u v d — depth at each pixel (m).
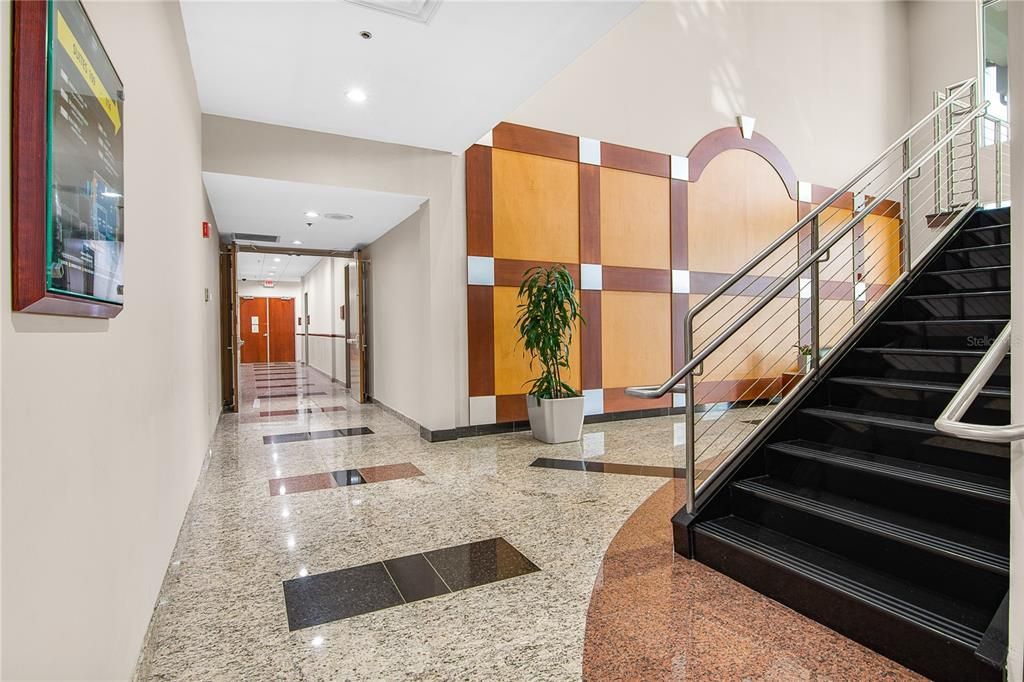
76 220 1.10
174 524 2.48
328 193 4.83
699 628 2.00
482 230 5.45
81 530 1.18
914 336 3.27
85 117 1.16
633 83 6.41
